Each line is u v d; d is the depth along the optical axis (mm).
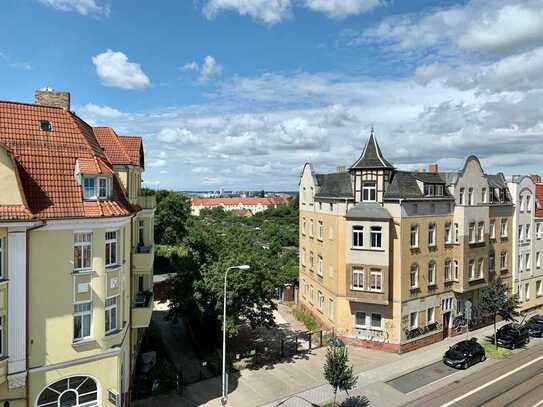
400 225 31109
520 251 42188
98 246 18203
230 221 150625
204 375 26891
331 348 27219
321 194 36875
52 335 17109
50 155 18062
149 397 23562
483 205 36406
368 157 32438
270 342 33312
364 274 31422
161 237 73750
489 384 26000
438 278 34062
